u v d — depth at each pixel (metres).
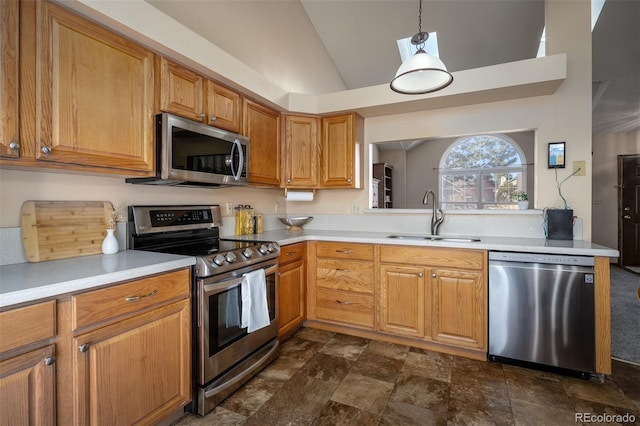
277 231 3.22
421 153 7.39
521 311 2.13
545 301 2.07
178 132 1.84
